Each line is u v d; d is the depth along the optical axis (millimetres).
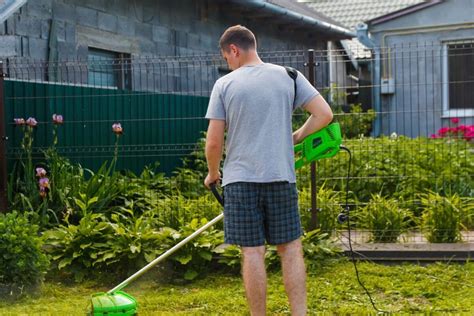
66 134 8617
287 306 5387
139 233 6523
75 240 6500
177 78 11641
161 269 6398
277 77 4461
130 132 9234
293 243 4469
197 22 12289
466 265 6316
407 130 15562
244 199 4344
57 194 7891
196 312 5352
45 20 9203
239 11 13297
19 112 8242
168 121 9805
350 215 7230
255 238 4363
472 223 7266
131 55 10688
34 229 6086
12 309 5512
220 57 10102
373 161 8828
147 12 11062
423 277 6066
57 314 5352
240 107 4371
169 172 9820
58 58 9367
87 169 8375
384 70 15773
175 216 7402
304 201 7168
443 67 15477
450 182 8266
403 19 15742
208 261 6457
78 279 6387
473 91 15266
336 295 5672
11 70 8688
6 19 8586
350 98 16734
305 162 4699
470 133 9961
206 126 10547
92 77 10102
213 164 4492
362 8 18781
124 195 8156
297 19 14062
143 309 5469
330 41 17312
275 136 4363
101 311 4781
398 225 7020
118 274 6473
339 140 4621
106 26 10227
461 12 15359
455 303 5391
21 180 8195
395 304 5445
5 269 5883
